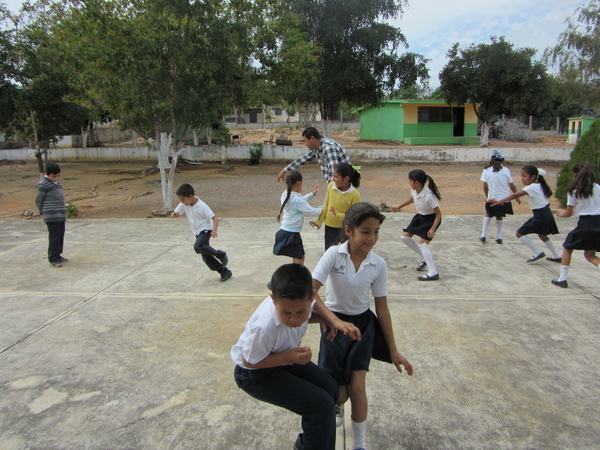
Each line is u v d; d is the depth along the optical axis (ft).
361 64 71.92
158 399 9.85
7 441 8.51
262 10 43.50
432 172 64.64
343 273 7.96
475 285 16.88
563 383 10.27
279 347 6.66
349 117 201.16
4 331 13.43
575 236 15.74
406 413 9.23
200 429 8.82
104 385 10.43
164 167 34.83
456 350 11.89
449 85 88.12
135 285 17.46
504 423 8.86
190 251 22.41
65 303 15.65
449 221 28.81
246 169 73.56
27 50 44.32
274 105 60.13
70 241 24.91
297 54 51.34
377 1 69.87
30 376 10.87
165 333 13.16
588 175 15.14
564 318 13.78
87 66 32.50
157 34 29.96
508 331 12.97
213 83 32.81
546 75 81.87
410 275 18.19
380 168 70.08
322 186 53.98
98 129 121.60
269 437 8.55
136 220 30.94
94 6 29.14
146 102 32.19
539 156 74.74
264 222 29.32
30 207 43.52
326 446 6.99
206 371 11.00
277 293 6.14
